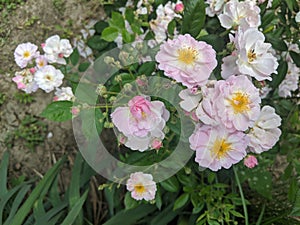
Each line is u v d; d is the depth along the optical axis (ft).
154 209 1.29
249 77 0.95
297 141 1.29
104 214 1.47
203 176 1.24
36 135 1.63
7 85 1.64
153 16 1.35
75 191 1.29
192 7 1.02
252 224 1.31
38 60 1.20
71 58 1.36
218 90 0.87
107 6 1.44
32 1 1.69
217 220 1.25
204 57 0.88
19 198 1.32
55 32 1.67
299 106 1.32
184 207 1.33
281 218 1.26
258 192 1.27
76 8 1.69
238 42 0.90
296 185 1.18
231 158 0.92
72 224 1.30
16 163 1.62
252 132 0.96
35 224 1.24
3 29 1.67
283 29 1.22
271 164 1.35
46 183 1.31
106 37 1.21
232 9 0.98
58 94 1.24
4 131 1.63
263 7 1.13
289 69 1.33
